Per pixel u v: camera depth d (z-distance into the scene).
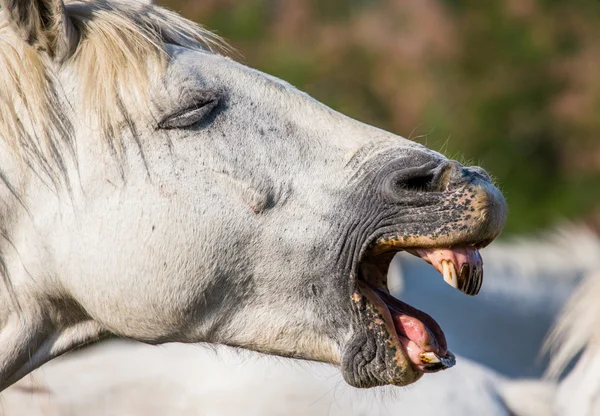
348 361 4.79
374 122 17.25
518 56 19.16
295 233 4.83
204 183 4.83
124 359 7.12
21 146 4.84
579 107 18.45
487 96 18.50
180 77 4.88
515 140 18.30
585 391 6.29
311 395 6.60
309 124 4.95
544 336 9.45
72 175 4.86
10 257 4.97
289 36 18.23
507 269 10.53
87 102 4.82
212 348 5.51
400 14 19.48
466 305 10.31
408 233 4.67
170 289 4.88
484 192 4.63
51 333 5.14
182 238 4.82
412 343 4.73
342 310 4.83
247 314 4.96
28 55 4.85
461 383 7.11
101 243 4.85
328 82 17.83
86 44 4.88
